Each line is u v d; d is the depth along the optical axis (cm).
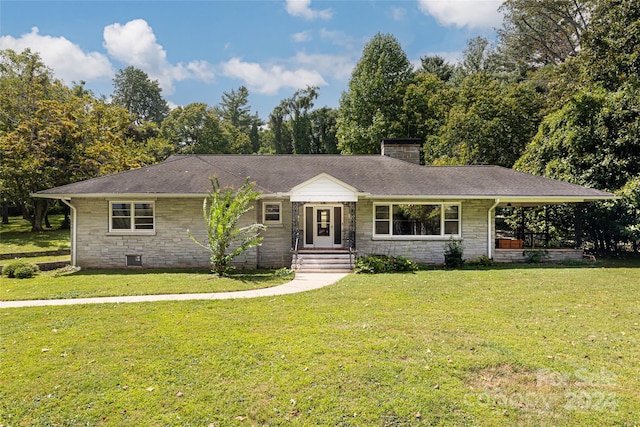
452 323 716
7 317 771
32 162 2234
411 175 1706
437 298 923
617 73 1830
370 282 1151
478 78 2961
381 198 1569
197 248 1495
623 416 411
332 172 1723
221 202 1295
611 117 1662
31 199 2452
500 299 908
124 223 1494
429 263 1591
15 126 2606
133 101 5788
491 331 671
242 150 5034
